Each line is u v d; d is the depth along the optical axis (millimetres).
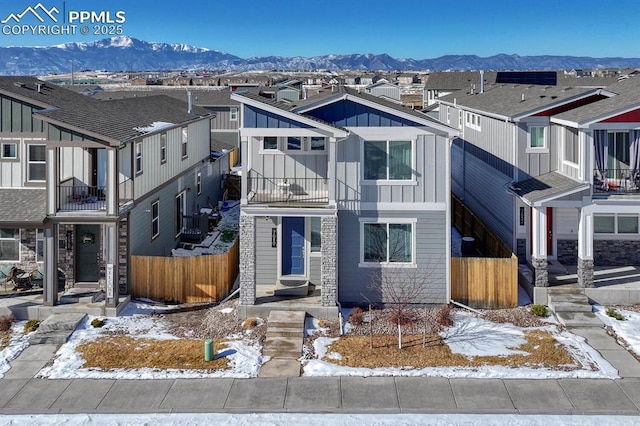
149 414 13570
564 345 17031
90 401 14109
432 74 78625
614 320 18703
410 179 19766
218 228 31141
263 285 20906
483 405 13828
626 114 19578
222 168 38719
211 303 20625
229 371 15609
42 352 16844
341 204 19844
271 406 13891
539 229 20281
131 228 21078
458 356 16344
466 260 20031
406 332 18016
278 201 19797
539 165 23031
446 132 19578
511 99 27188
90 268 21109
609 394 14258
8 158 20688
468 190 31438
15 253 21344
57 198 19016
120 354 16562
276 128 18938
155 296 20812
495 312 19625
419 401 14023
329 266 19156
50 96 22234
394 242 20000
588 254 20328
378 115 19625
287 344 17109
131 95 55438
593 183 20672
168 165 26094
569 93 23172
